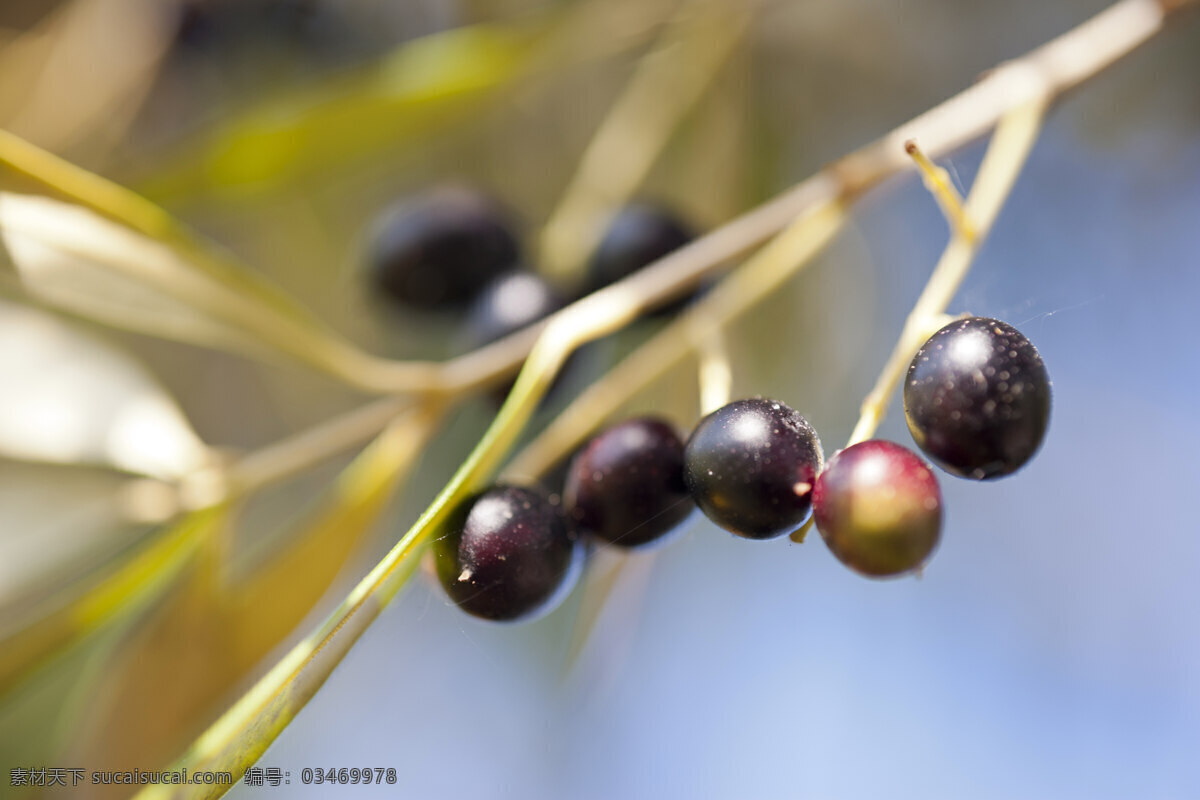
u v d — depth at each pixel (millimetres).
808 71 415
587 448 271
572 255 341
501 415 271
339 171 388
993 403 252
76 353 312
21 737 323
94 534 320
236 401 426
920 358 255
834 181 303
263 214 423
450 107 344
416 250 339
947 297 264
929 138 303
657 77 377
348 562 305
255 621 304
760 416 258
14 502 318
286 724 255
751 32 403
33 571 317
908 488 249
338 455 304
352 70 445
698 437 259
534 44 358
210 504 301
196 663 304
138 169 336
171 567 299
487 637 390
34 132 411
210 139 333
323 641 256
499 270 342
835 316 400
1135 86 389
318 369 305
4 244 300
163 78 429
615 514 268
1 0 426
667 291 292
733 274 325
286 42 443
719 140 399
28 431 306
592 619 343
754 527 258
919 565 250
